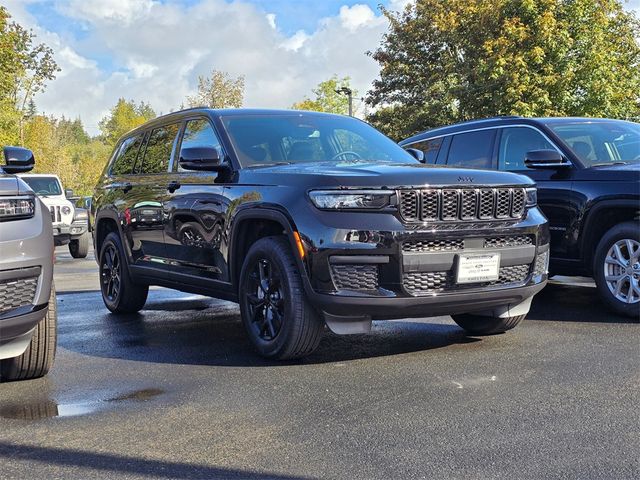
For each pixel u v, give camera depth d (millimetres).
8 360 4094
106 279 6887
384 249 4039
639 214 5637
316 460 2840
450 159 7383
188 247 5387
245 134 5293
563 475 2635
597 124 6707
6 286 3670
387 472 2701
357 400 3633
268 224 4641
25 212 3814
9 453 2982
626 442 2951
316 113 5941
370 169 4348
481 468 2717
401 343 4980
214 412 3496
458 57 29609
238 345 5086
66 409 3594
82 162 79500
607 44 23469
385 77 33062
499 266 4379
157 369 4410
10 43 31812
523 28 22500
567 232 6020
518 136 6785
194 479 2680
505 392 3705
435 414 3377
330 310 4117
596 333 5141
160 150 6172
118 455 2938
